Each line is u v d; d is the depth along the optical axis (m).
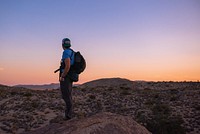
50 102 34.44
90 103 34.94
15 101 35.03
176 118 24.25
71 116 8.07
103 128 6.02
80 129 5.98
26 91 47.78
